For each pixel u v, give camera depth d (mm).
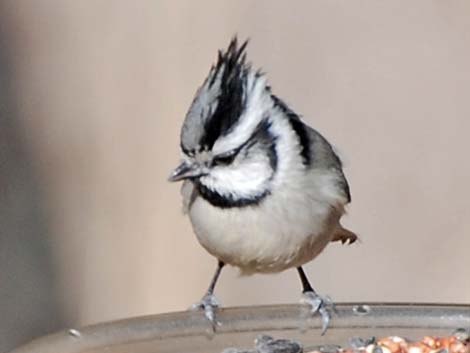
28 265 11773
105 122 11648
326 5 11797
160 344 7320
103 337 7270
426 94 12008
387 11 11906
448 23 12000
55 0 11625
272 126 7824
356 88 11914
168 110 11562
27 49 11656
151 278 11680
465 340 7410
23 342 11773
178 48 11547
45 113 11688
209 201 7836
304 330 7645
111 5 11602
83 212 11734
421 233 12125
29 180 11711
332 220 8102
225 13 11586
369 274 12023
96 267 11750
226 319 7637
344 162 8938
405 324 7711
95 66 11641
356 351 7328
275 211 7816
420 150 12047
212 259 11594
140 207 11664
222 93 7656
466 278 12109
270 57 11766
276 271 8266
